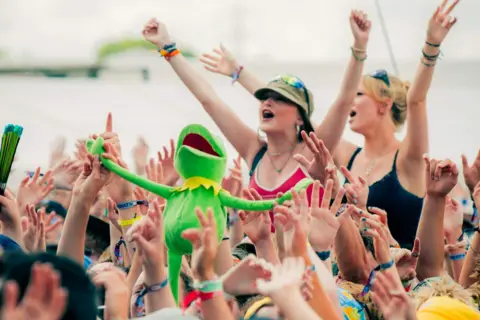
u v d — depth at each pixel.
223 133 7.94
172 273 5.36
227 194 5.45
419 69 7.82
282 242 5.15
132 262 6.20
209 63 8.93
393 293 4.69
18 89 15.81
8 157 5.90
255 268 4.90
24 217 6.32
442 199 6.45
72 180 8.34
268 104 7.48
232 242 7.51
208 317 4.32
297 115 7.49
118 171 5.66
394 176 8.24
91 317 3.27
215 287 4.33
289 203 5.27
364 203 6.32
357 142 14.39
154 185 5.57
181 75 8.05
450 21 7.66
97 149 5.72
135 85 15.95
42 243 5.98
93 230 8.05
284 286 4.07
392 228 8.21
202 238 4.33
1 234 5.89
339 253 6.17
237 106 15.00
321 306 4.72
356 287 6.08
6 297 2.89
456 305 5.45
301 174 7.36
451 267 7.58
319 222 5.43
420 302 5.68
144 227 4.66
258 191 7.51
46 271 2.95
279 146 7.54
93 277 4.58
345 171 6.36
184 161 5.45
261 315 4.76
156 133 15.27
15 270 3.27
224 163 5.52
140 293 5.27
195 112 15.77
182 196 5.43
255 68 14.82
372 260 6.23
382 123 8.57
